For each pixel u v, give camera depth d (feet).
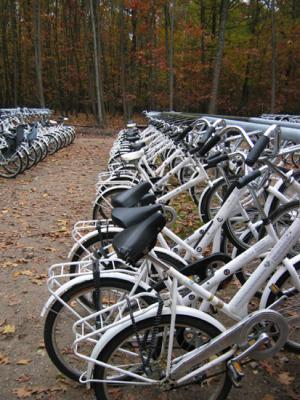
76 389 6.86
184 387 6.42
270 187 8.65
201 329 5.70
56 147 32.91
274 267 6.11
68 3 74.95
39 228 14.74
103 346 5.56
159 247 7.34
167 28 67.41
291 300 6.89
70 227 14.83
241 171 10.06
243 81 75.56
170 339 5.57
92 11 56.95
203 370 5.69
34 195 19.51
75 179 23.22
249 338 5.88
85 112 82.94
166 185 12.42
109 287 6.35
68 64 78.95
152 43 67.67
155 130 20.45
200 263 6.30
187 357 5.65
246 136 9.68
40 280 10.62
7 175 23.11
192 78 69.92
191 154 10.88
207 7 71.82
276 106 73.56
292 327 7.32
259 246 6.38
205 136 10.76
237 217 9.22
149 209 5.48
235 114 77.66
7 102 82.17
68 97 82.74
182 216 14.14
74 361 7.20
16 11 73.77
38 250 12.66
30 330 8.50
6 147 22.93
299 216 6.11
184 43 68.54
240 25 71.97
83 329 6.48
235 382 5.57
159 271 6.49
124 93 65.10
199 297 6.24
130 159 12.30
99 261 6.62
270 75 73.36
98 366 5.63
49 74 80.79
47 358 7.66
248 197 9.41
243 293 6.06
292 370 7.24
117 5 75.25
